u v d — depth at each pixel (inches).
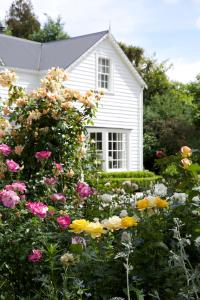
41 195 190.7
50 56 761.0
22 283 129.4
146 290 109.1
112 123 784.9
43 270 126.6
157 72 1424.7
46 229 137.3
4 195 137.6
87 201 187.6
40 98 223.8
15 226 137.2
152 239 112.3
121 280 111.5
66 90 232.1
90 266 114.2
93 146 237.8
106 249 118.8
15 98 234.2
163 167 176.4
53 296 108.8
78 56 721.0
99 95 236.2
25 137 219.1
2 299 124.2
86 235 124.7
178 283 104.0
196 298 98.7
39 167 212.1
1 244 129.8
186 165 153.9
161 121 1075.9
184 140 1046.4
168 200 144.3
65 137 221.9
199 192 128.2
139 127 833.5
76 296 109.2
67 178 213.8
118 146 807.1
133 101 824.9
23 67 697.6
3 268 130.9
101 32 780.6
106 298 108.7
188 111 1156.5
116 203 183.8
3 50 724.7
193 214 128.0
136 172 781.9
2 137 218.7
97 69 763.4
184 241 107.1
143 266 110.7
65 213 149.6
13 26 1739.7
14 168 176.2
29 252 126.9
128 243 105.6
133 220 109.7
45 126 221.9
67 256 109.0
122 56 800.9
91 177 228.1
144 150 1038.4
